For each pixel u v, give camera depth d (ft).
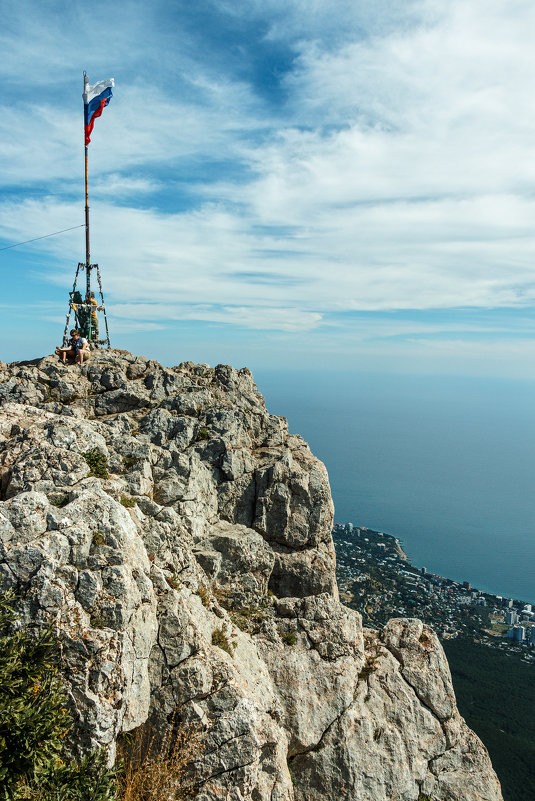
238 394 80.28
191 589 52.08
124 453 61.98
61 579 35.63
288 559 66.95
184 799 38.11
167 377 77.71
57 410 69.00
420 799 55.06
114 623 35.76
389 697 58.54
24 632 33.81
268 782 42.80
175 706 40.96
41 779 30.83
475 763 58.18
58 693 32.32
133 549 40.65
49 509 38.14
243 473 69.82
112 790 33.04
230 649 49.44
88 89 84.64
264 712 44.73
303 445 78.48
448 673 61.67
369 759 53.83
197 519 62.28
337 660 58.18
